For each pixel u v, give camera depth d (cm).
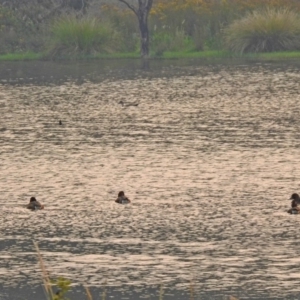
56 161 10669
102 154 11031
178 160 10638
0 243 7794
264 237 7881
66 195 9175
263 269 7188
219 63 19938
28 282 7019
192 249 7606
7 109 14600
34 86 17150
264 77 17650
